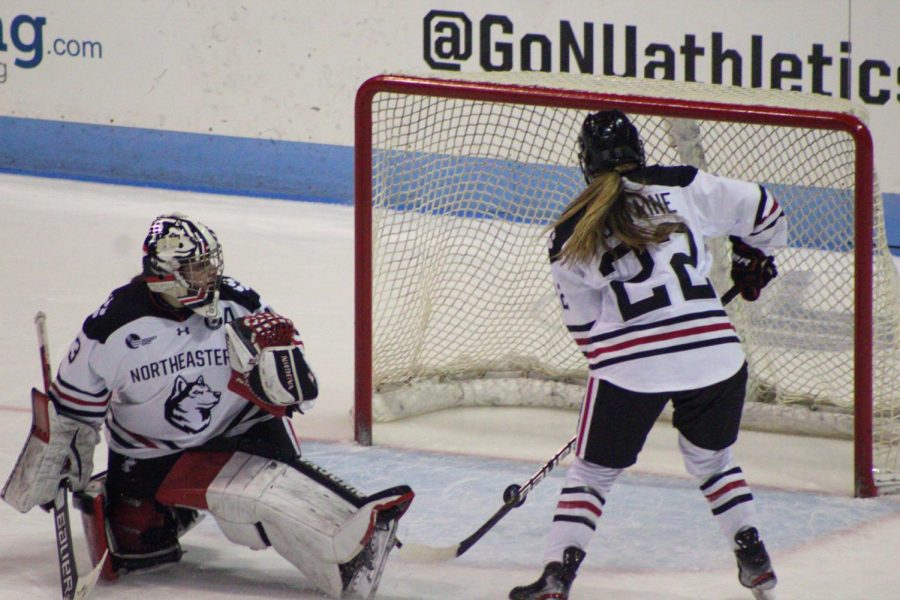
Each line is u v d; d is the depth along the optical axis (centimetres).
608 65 2827
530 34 2873
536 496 1401
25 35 3275
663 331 1018
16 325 2072
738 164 1675
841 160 1573
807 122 1390
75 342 1077
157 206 3022
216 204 3061
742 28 2706
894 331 1519
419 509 1349
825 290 1728
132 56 3192
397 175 1747
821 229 1641
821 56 2666
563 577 1033
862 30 2627
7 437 1544
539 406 1756
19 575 1147
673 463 1522
